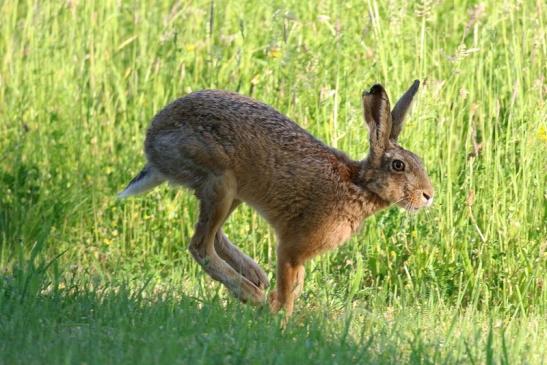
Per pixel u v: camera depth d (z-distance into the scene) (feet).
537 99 44.75
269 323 33.60
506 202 43.29
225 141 37.27
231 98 38.11
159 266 44.24
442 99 46.42
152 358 28.17
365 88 47.96
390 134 38.45
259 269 40.37
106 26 52.75
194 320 33.14
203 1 54.60
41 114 49.67
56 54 51.70
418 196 37.65
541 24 46.26
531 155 43.09
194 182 37.99
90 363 27.96
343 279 42.37
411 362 30.30
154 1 54.65
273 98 47.50
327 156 38.14
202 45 49.98
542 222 43.04
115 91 50.90
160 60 49.90
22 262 37.58
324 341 31.55
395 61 46.93
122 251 45.73
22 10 56.49
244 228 45.06
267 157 37.60
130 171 47.78
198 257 38.37
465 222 43.24
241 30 48.08
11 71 51.29
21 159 48.26
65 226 46.47
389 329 35.24
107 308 33.96
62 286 38.58
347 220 38.17
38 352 29.01
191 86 49.29
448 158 43.47
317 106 45.68
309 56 48.47
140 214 46.47
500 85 47.44
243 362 28.78
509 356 31.96
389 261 42.93
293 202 37.83
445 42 50.03
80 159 48.08
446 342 33.37
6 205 46.73
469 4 54.08
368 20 50.62
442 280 41.88
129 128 49.06
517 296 40.96
